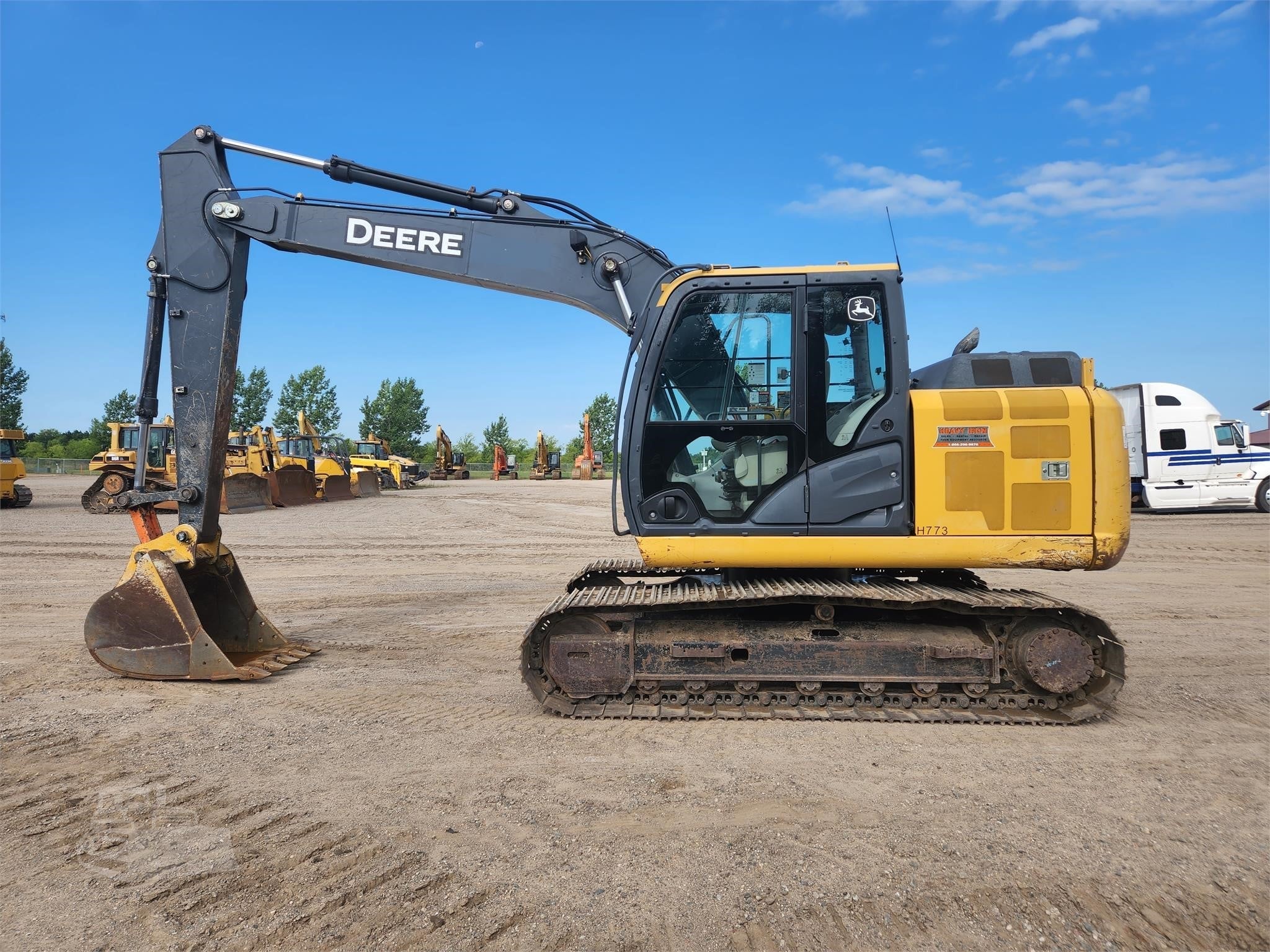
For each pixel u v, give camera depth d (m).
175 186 5.97
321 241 5.89
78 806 3.74
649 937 2.72
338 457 34.28
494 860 3.23
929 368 5.58
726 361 5.20
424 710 5.23
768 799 3.80
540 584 10.73
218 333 5.99
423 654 6.84
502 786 3.96
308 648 6.80
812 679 5.00
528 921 2.81
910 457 5.11
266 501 23.30
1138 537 14.71
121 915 2.85
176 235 5.97
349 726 4.89
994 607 4.86
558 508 24.69
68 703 5.33
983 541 5.00
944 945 2.68
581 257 5.69
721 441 5.19
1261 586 10.12
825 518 5.07
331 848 3.33
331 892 2.99
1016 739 4.61
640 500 5.23
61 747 4.51
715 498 5.18
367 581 10.98
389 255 5.84
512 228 5.77
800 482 5.09
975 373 5.27
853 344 5.12
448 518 21.03
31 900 2.95
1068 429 5.00
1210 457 18.83
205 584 6.54
